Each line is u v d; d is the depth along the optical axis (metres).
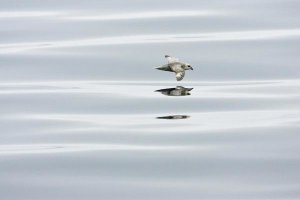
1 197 14.56
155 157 16.08
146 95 19.61
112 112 18.69
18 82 20.95
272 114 18.28
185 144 16.69
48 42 24.31
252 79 20.81
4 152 16.48
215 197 14.41
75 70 21.75
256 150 16.28
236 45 23.34
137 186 14.89
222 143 16.67
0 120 18.33
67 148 16.64
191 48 23.19
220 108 18.77
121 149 16.52
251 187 14.75
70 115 18.56
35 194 14.66
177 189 14.75
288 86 20.19
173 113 18.48
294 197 14.33
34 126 17.92
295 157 15.89
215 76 21.05
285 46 23.14
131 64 22.03
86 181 15.12
